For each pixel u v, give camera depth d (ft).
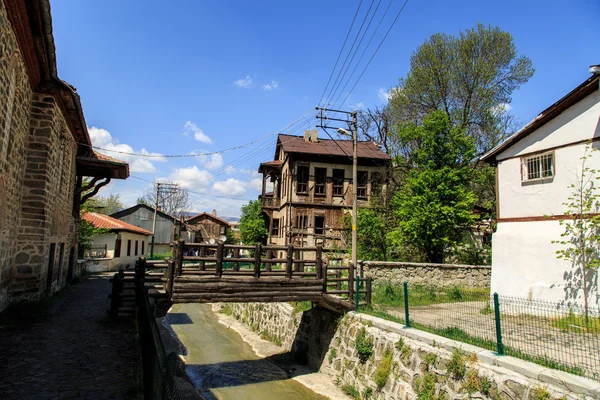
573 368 18.69
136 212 161.79
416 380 25.04
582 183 32.94
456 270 54.75
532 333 26.32
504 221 40.09
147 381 16.93
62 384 17.97
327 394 33.32
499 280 39.24
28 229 32.94
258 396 33.60
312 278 37.60
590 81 31.91
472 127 85.10
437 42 83.35
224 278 33.91
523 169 38.42
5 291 29.99
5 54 24.13
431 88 85.10
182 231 187.83
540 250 35.65
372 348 31.12
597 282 30.96
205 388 35.37
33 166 33.53
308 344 42.80
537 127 37.29
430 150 61.82
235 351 47.70
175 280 32.32
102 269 86.94
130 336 26.89
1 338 24.62
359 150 96.63
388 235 64.18
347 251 70.74
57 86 34.27
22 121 31.04
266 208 103.50
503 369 19.90
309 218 89.51
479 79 80.74
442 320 31.22
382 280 50.39
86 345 24.26
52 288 41.24
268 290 35.42
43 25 26.25
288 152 89.61
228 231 202.08
